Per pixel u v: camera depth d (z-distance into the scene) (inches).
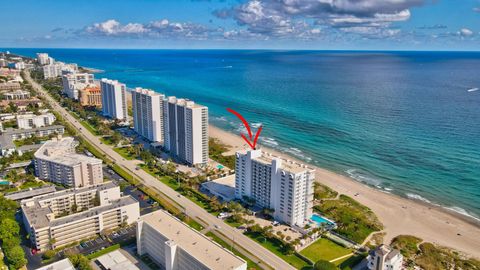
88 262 7657.5
